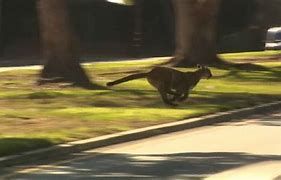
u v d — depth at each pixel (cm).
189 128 4016
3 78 6738
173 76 4600
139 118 4062
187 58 8031
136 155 3078
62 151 3122
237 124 4203
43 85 5988
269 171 2648
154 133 3719
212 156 3017
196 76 4638
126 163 2867
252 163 2831
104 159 2980
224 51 15562
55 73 6100
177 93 4622
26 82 6284
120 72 7394
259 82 6594
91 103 4784
